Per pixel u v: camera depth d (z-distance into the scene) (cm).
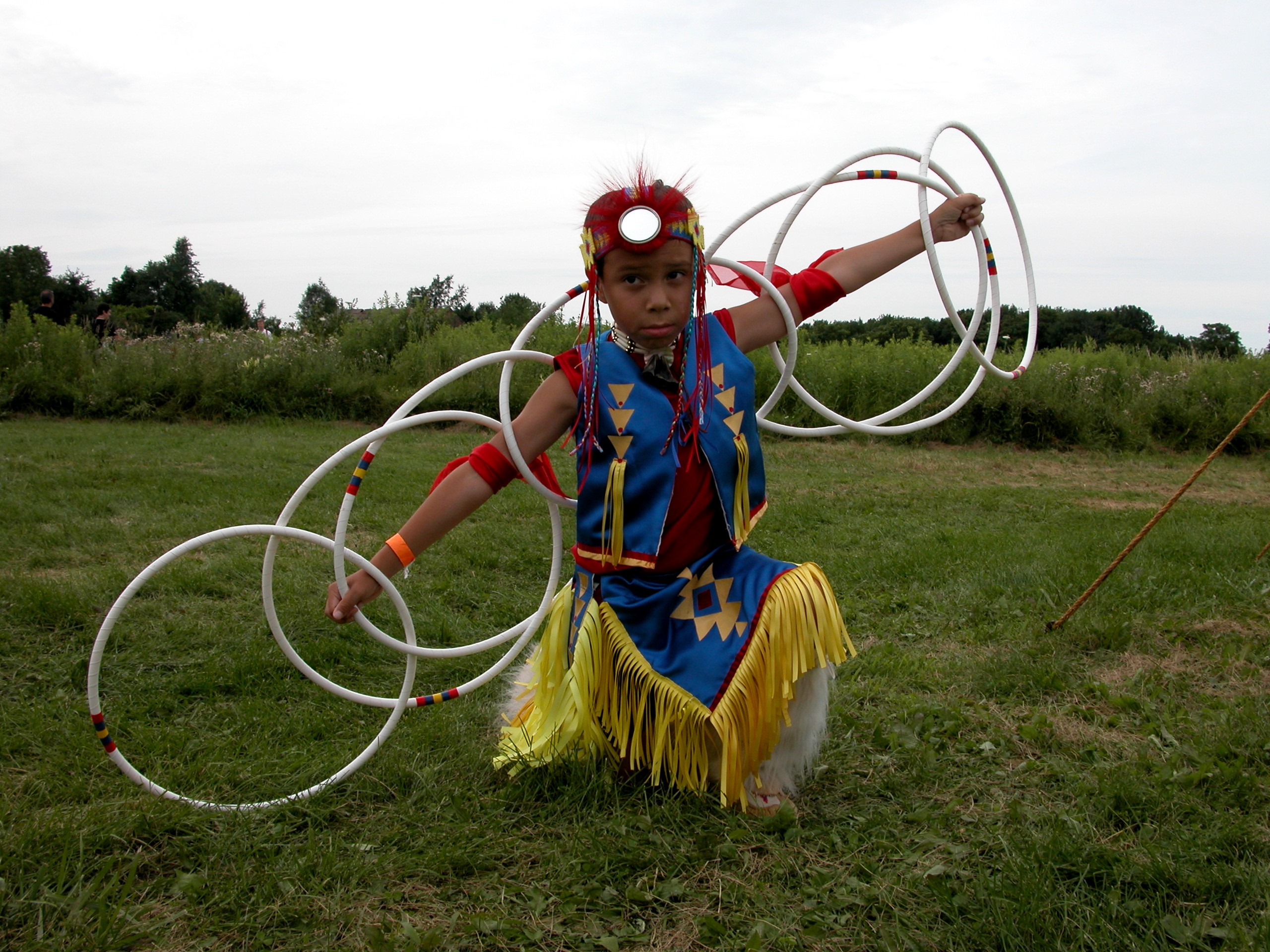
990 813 269
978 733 323
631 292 254
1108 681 373
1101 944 204
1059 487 996
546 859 244
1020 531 699
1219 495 966
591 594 276
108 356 1381
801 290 299
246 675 368
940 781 289
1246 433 1320
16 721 320
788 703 264
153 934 213
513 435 276
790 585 261
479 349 1482
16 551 535
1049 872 227
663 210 249
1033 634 423
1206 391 1395
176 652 393
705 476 266
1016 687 363
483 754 301
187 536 585
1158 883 226
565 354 274
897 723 329
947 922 217
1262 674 375
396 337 1612
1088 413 1341
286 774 290
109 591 455
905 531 701
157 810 258
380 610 456
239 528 270
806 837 255
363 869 235
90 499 682
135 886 230
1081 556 564
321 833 257
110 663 375
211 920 218
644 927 218
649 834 252
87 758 294
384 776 286
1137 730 326
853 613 468
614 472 262
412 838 254
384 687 373
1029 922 207
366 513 689
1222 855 240
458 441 1214
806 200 306
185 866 240
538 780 277
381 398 1384
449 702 356
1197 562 543
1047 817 262
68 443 1018
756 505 276
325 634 424
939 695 362
